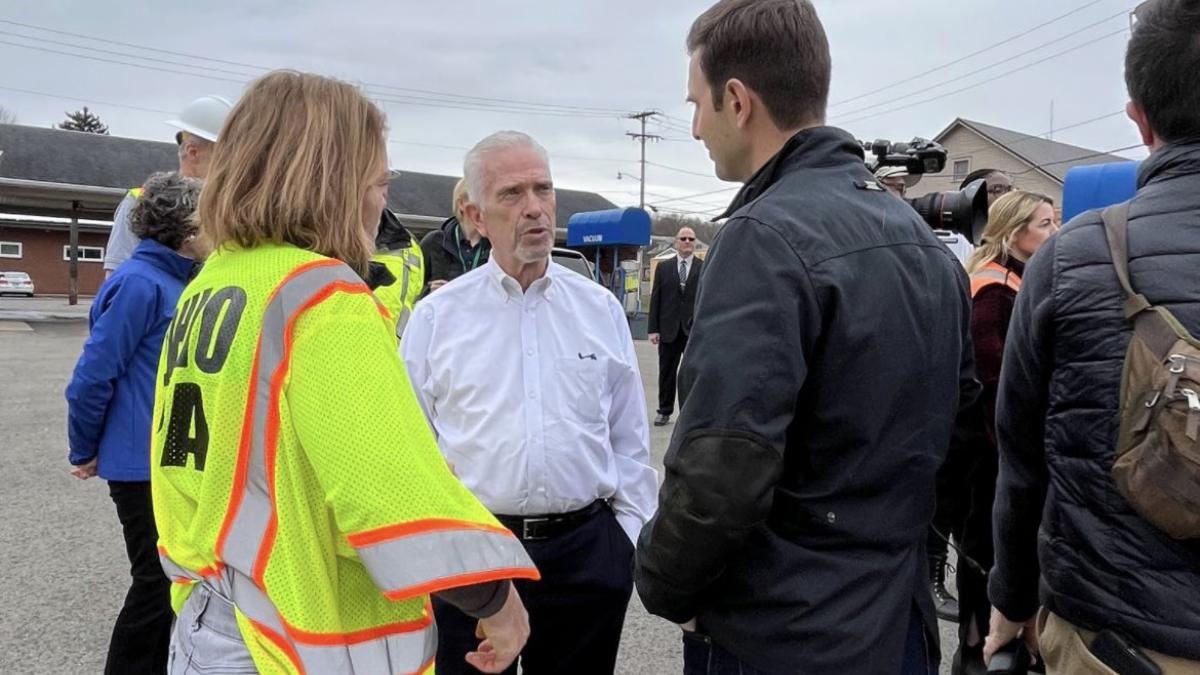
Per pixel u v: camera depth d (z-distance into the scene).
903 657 1.37
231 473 1.21
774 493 1.35
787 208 1.34
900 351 1.34
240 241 1.30
